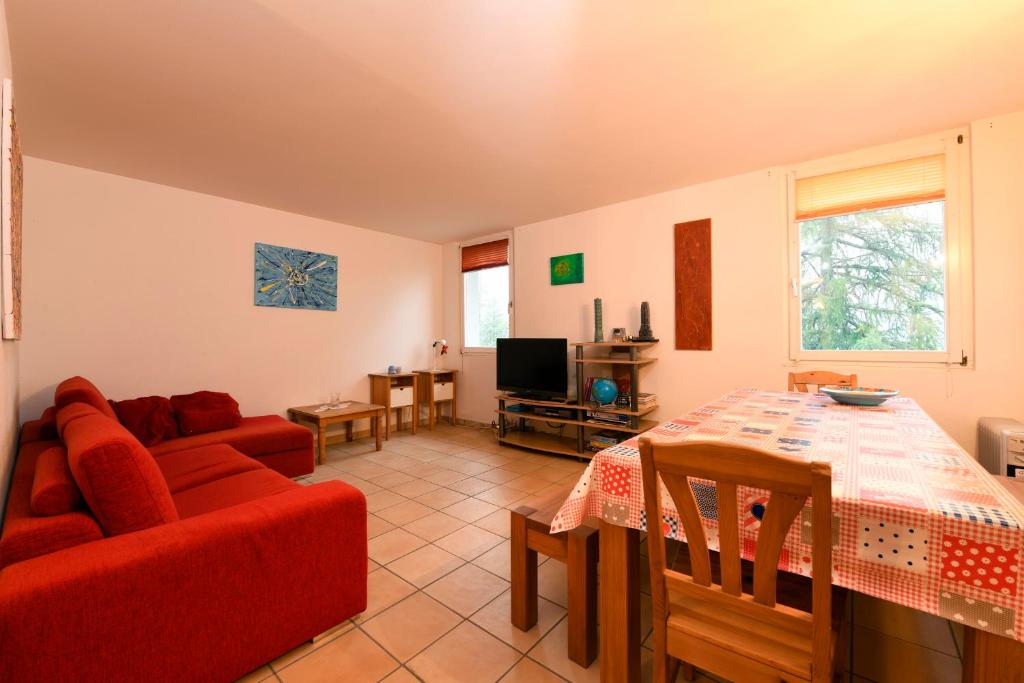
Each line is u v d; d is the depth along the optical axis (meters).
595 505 1.21
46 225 2.87
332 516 1.52
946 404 2.59
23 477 1.55
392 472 3.46
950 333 2.57
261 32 1.68
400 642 1.51
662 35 1.72
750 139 2.66
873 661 1.41
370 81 2.02
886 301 2.81
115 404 2.88
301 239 4.21
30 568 1.03
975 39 1.76
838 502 0.88
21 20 1.59
